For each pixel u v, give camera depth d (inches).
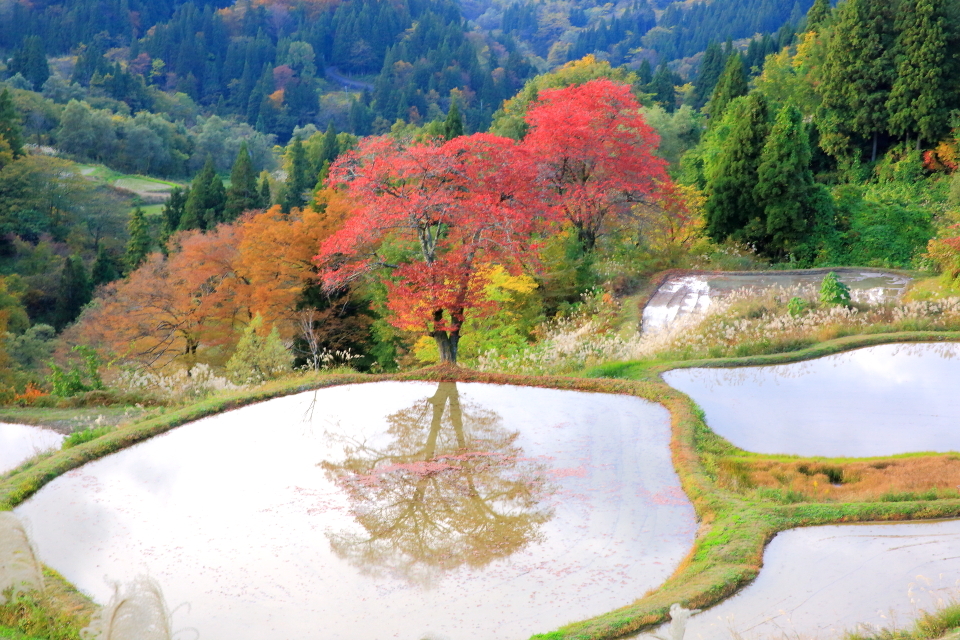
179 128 4074.8
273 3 6943.9
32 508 431.8
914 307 716.0
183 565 366.6
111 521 413.7
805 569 338.0
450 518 410.9
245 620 319.6
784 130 1162.6
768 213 1176.2
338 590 342.3
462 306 764.6
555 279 1011.3
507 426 542.3
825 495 410.6
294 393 628.1
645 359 696.4
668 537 383.6
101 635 202.2
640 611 305.0
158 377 813.2
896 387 576.4
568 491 437.7
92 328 1194.0
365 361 1198.9
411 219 759.1
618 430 527.8
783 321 732.0
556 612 319.9
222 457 500.7
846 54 1398.9
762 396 571.8
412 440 523.8
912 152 1341.0
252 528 403.5
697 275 1077.8
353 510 423.5
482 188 853.2
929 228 1120.2
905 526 374.9
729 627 293.6
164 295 1130.7
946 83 1314.0
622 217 1180.5
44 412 679.1
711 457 464.8
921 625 276.1
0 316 1158.3
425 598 333.4
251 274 1135.6
